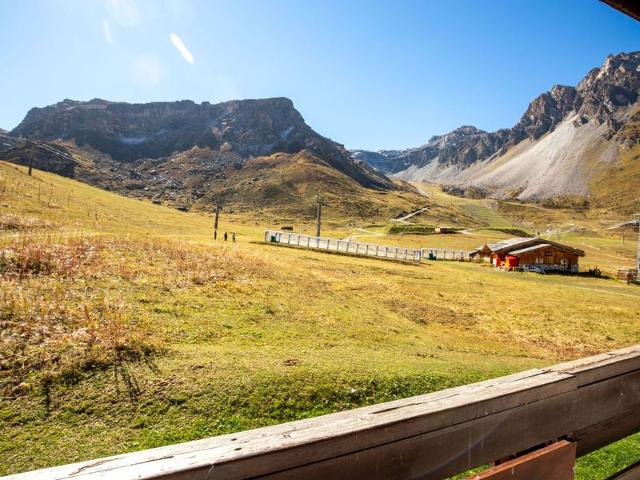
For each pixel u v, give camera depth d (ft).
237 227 391.65
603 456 29.14
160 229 235.61
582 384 7.32
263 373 38.06
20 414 29.01
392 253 210.38
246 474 4.27
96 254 76.13
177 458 4.09
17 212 161.38
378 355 50.52
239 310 60.70
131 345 40.34
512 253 215.92
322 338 55.67
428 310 91.56
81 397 31.71
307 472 4.64
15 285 51.70
